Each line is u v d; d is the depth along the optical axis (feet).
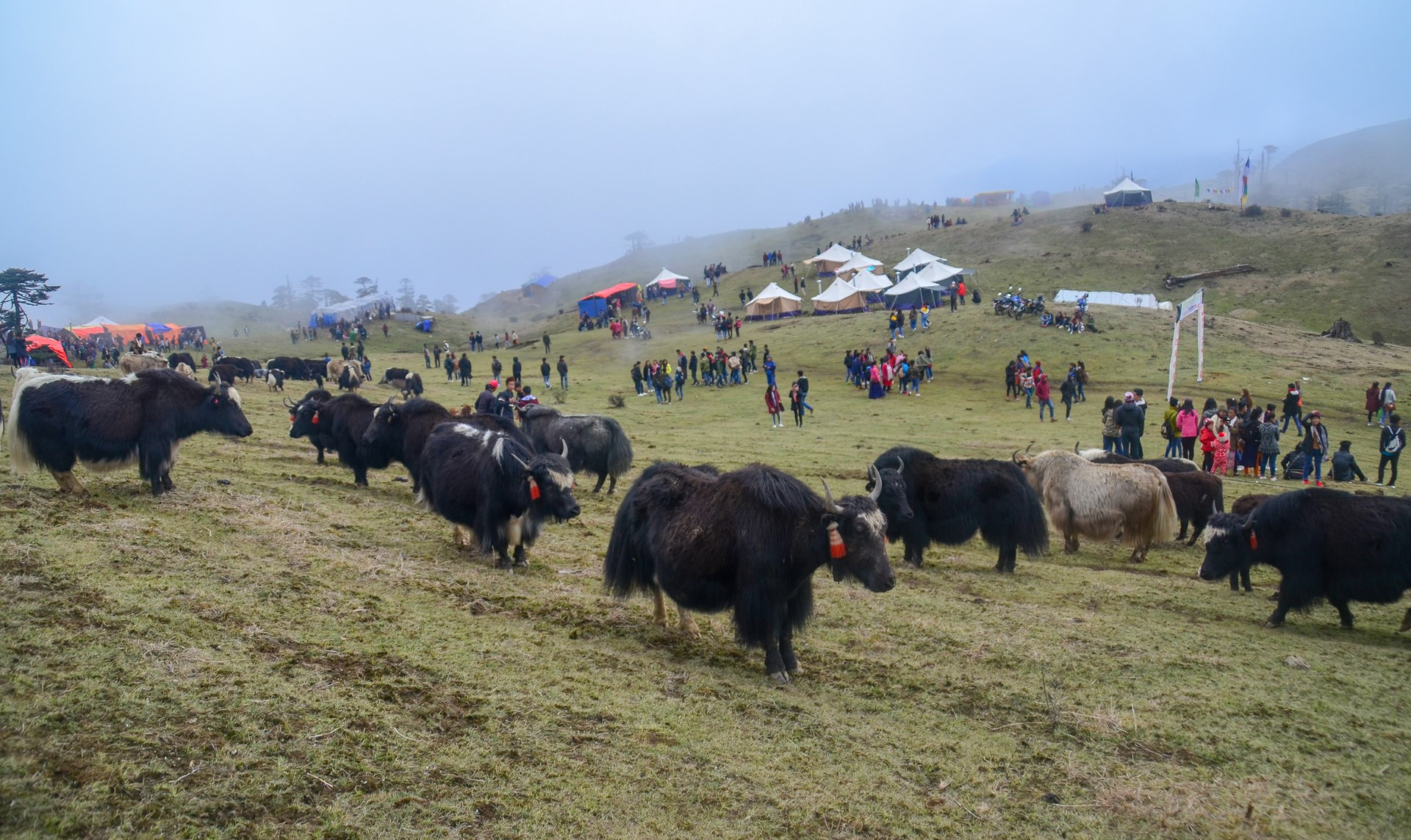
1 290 168.25
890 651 27.84
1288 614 36.09
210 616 22.93
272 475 46.09
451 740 18.75
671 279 265.95
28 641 19.43
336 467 52.54
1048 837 17.94
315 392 51.75
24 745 15.55
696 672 24.91
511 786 17.34
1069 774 20.49
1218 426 71.56
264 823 14.96
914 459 41.22
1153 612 34.65
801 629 26.45
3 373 105.50
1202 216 252.62
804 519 24.81
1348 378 119.34
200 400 37.93
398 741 18.28
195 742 16.76
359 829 15.25
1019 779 20.15
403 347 235.81
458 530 35.81
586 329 226.79
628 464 53.72
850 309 192.03
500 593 29.91
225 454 51.70
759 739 20.93
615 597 28.48
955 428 90.74
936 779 19.93
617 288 253.44
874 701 23.91
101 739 16.21
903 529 40.27
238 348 232.94
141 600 23.13
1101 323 148.15
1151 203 275.80
